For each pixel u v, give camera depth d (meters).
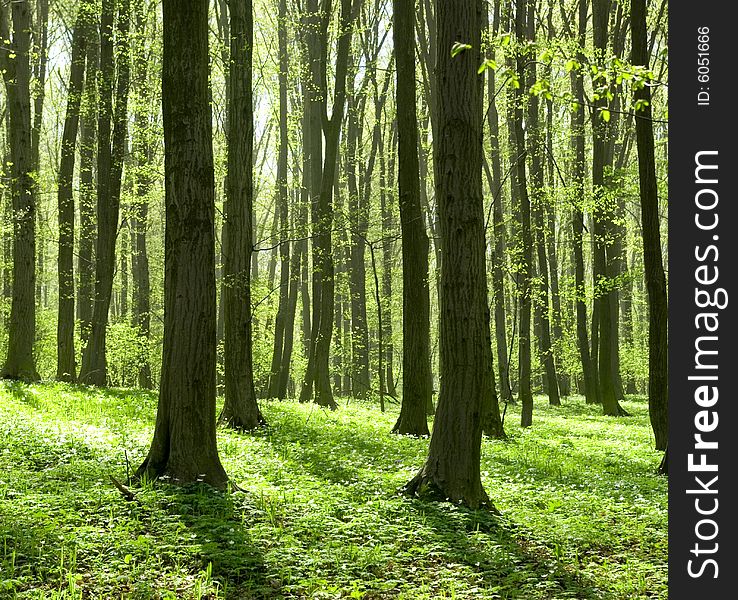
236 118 16.72
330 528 8.16
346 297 39.38
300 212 32.88
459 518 8.98
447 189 10.02
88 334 29.45
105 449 11.40
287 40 34.03
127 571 6.54
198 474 9.51
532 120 25.97
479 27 10.08
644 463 15.51
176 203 9.69
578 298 26.27
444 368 10.09
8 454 10.52
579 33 28.16
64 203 23.80
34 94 26.16
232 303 16.53
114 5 22.11
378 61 38.41
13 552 6.38
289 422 17.53
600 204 22.27
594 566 7.86
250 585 6.52
